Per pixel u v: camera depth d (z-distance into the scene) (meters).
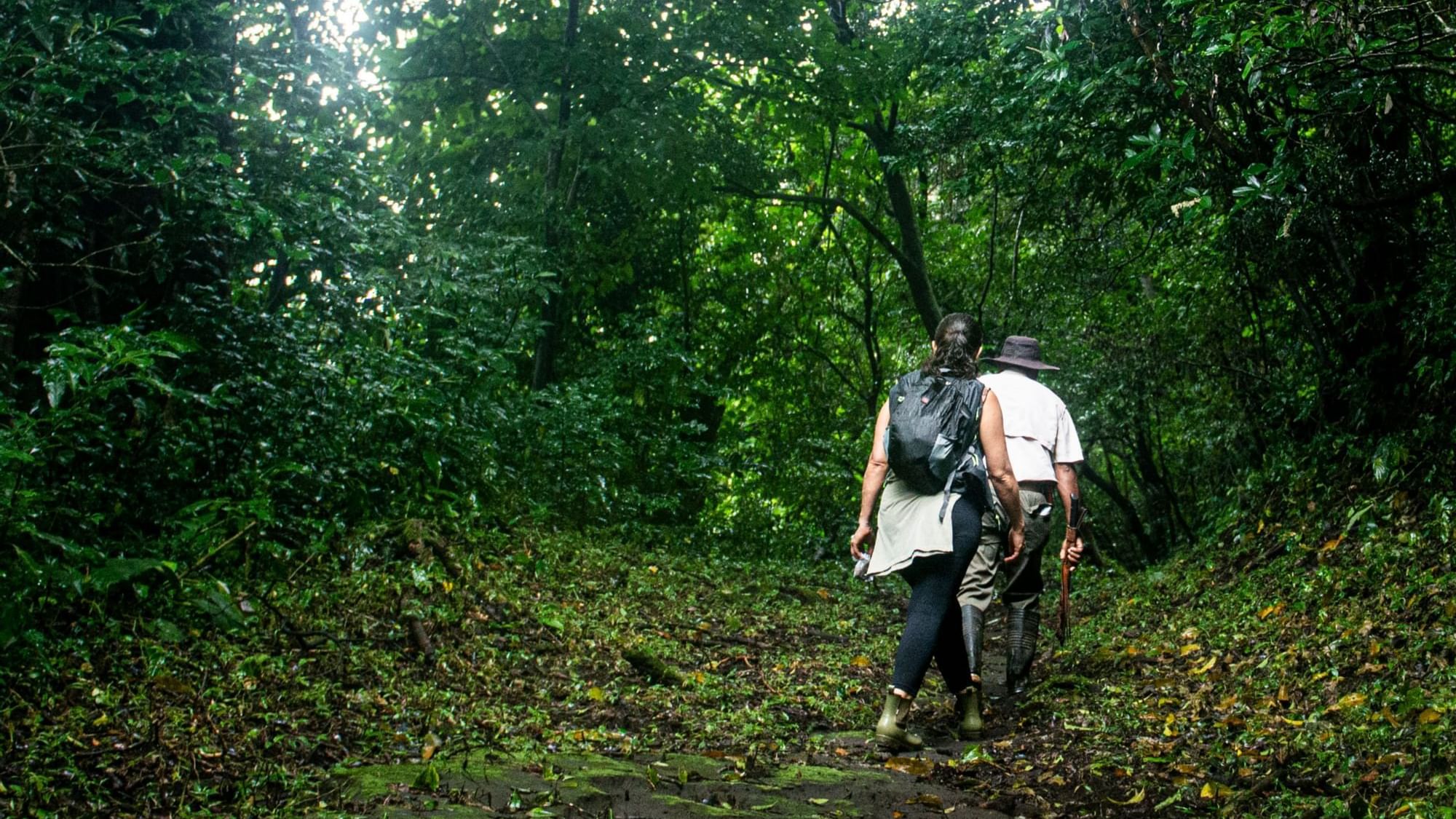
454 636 5.73
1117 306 16.28
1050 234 15.88
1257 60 5.11
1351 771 3.77
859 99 15.79
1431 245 7.70
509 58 14.35
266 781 3.43
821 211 20.81
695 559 10.54
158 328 6.45
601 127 13.96
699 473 13.70
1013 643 6.16
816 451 18.00
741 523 13.55
